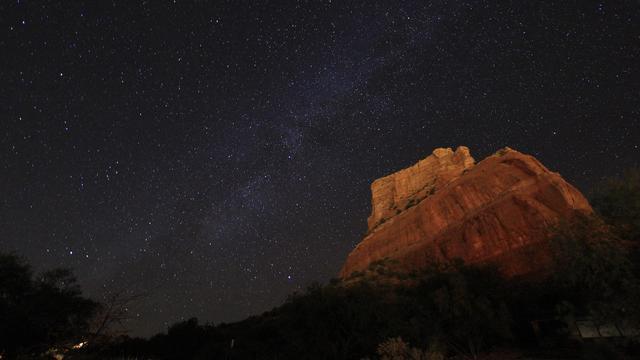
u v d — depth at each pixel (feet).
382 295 81.41
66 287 70.44
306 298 79.87
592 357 45.03
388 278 126.93
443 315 66.28
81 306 64.80
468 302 65.16
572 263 44.19
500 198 144.87
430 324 66.69
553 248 48.44
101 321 35.35
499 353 63.62
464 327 64.49
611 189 53.36
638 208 48.85
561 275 47.83
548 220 117.50
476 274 77.30
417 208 195.62
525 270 104.99
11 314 57.41
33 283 69.72
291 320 78.07
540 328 63.16
